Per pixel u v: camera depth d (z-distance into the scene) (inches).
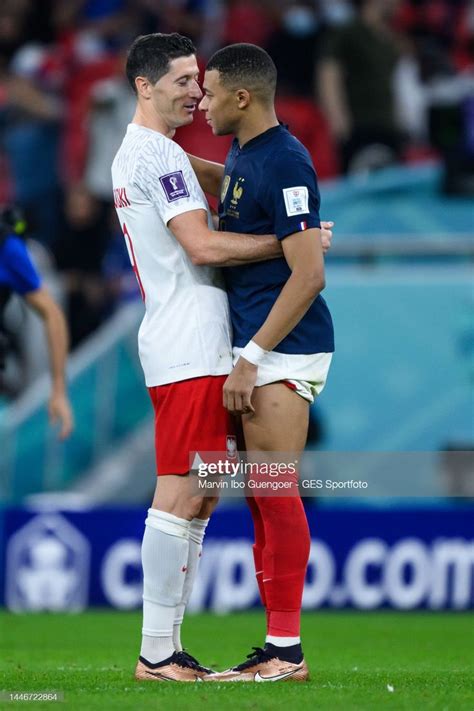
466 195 1542.8
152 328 674.2
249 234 663.1
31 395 1438.2
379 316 1425.9
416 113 1792.6
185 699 567.8
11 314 1355.8
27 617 1216.8
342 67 1732.3
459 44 1974.7
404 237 1547.7
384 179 1551.4
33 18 1883.6
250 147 668.7
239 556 1288.1
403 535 1294.3
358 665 813.2
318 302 674.2
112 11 1887.3
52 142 1768.0
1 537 1302.9
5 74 1822.1
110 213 1704.0
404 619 1220.5
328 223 692.7
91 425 1457.9
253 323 664.4
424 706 549.3
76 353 1617.9
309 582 1291.8
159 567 658.2
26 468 1425.9
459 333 1418.6
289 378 655.1
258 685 627.5
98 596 1299.2
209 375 660.7
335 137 1739.7
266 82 663.8
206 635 1063.6
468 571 1286.9
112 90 1689.2
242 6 1851.6
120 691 599.2
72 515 1309.1
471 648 967.0
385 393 1424.7
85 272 1691.7
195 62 687.7
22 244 949.8
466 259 1455.5
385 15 1756.9
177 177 662.5
